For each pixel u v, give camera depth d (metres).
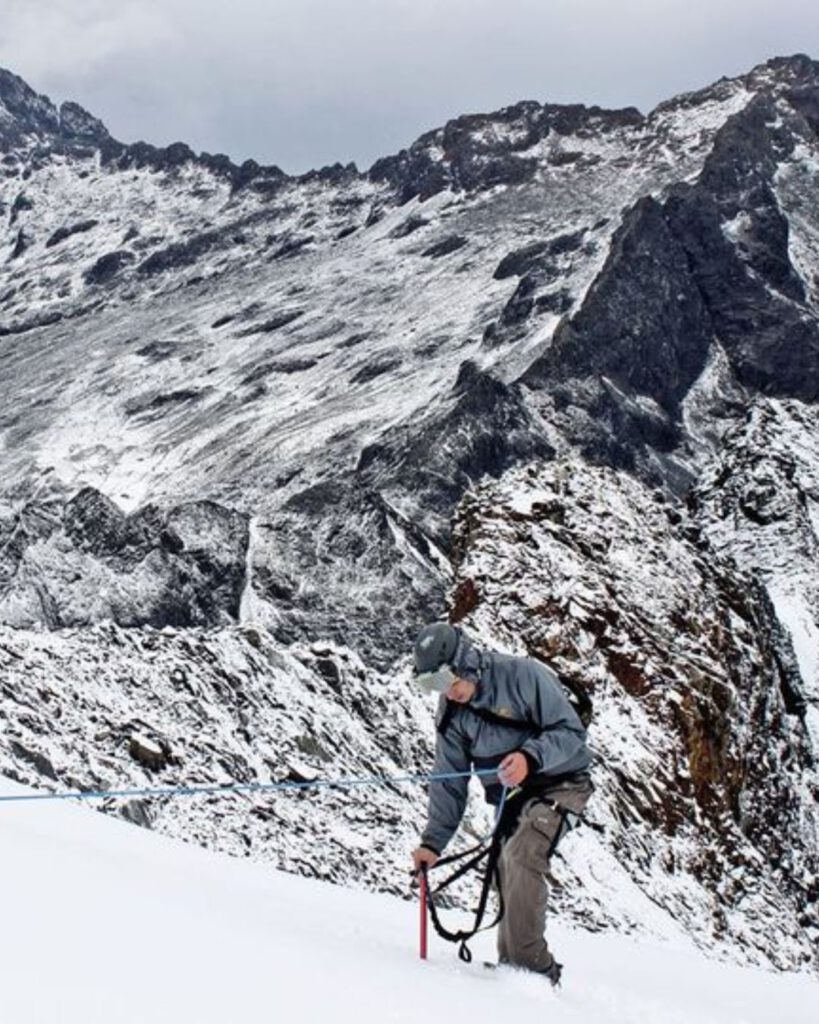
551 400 187.50
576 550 26.86
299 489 182.38
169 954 4.40
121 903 5.03
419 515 153.38
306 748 16.92
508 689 6.73
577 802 6.69
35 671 14.54
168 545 68.12
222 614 66.06
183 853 8.88
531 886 6.53
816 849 28.08
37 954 4.04
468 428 169.00
